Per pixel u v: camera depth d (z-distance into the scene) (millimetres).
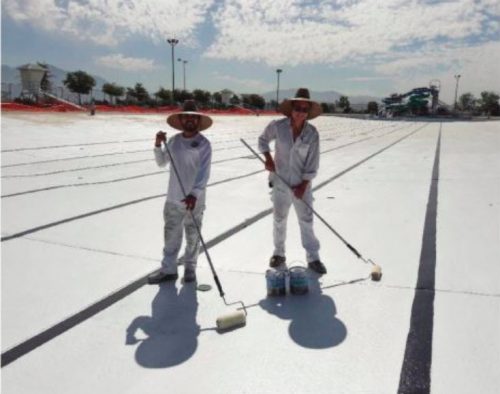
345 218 5508
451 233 4828
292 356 2570
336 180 8289
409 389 2279
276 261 3881
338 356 2566
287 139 3584
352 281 3600
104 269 3859
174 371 2443
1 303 3221
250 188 7457
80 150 11898
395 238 4688
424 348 2635
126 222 5281
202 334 2818
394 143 16562
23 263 3986
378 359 2537
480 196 6648
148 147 13164
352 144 16250
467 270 3793
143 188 7324
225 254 4227
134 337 2781
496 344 2668
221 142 16000
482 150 13445
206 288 3479
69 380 2365
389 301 3236
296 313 3078
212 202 6367
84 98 42000
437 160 11094
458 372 2408
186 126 3383
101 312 3100
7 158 9992
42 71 33688
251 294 3385
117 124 19453
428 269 3828
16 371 2439
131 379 2375
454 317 2992
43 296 3340
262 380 2363
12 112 21359
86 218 5438
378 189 7359
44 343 2711
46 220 5336
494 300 3232
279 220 3822
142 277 3693
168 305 3207
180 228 3555
